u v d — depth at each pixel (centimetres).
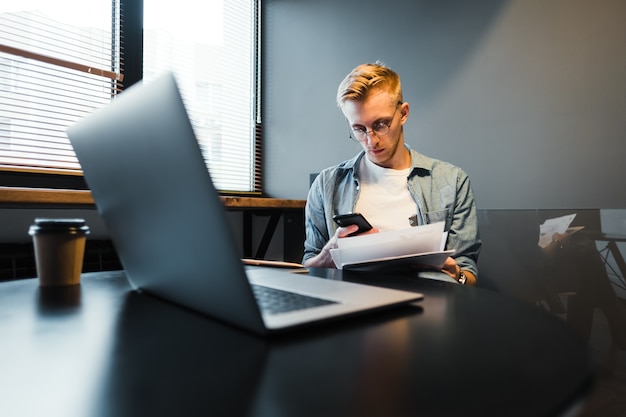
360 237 95
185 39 262
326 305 53
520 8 195
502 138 200
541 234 159
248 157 297
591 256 148
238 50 293
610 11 171
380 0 242
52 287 76
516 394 30
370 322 51
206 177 38
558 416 28
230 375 34
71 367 37
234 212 274
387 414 27
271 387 32
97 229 206
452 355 39
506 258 166
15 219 180
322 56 268
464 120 212
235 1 291
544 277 157
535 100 191
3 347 42
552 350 40
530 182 192
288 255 264
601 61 174
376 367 36
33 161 200
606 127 173
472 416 27
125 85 229
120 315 55
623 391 138
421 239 95
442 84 220
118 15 225
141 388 32
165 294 62
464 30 212
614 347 141
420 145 228
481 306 59
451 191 149
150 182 47
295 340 43
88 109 218
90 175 64
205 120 272
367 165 163
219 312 49
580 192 179
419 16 228
